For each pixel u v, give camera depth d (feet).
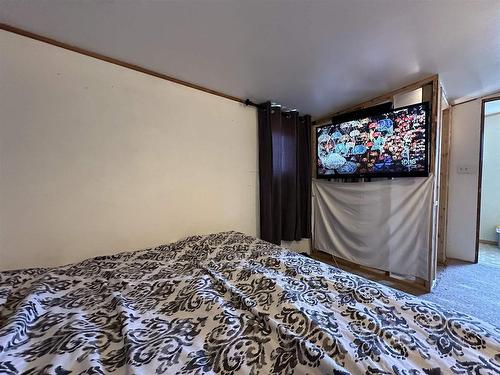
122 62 5.88
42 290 3.63
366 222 8.90
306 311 2.97
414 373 2.03
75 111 5.30
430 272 7.26
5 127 4.58
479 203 9.49
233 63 6.08
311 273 4.21
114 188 5.88
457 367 2.09
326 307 3.16
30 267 4.87
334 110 9.99
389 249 8.23
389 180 8.13
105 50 5.41
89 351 2.41
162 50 5.46
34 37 4.79
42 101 4.92
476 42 5.24
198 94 7.38
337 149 9.51
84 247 5.50
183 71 6.46
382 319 2.83
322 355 2.18
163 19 4.42
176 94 6.89
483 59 6.01
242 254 5.46
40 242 4.98
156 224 6.61
